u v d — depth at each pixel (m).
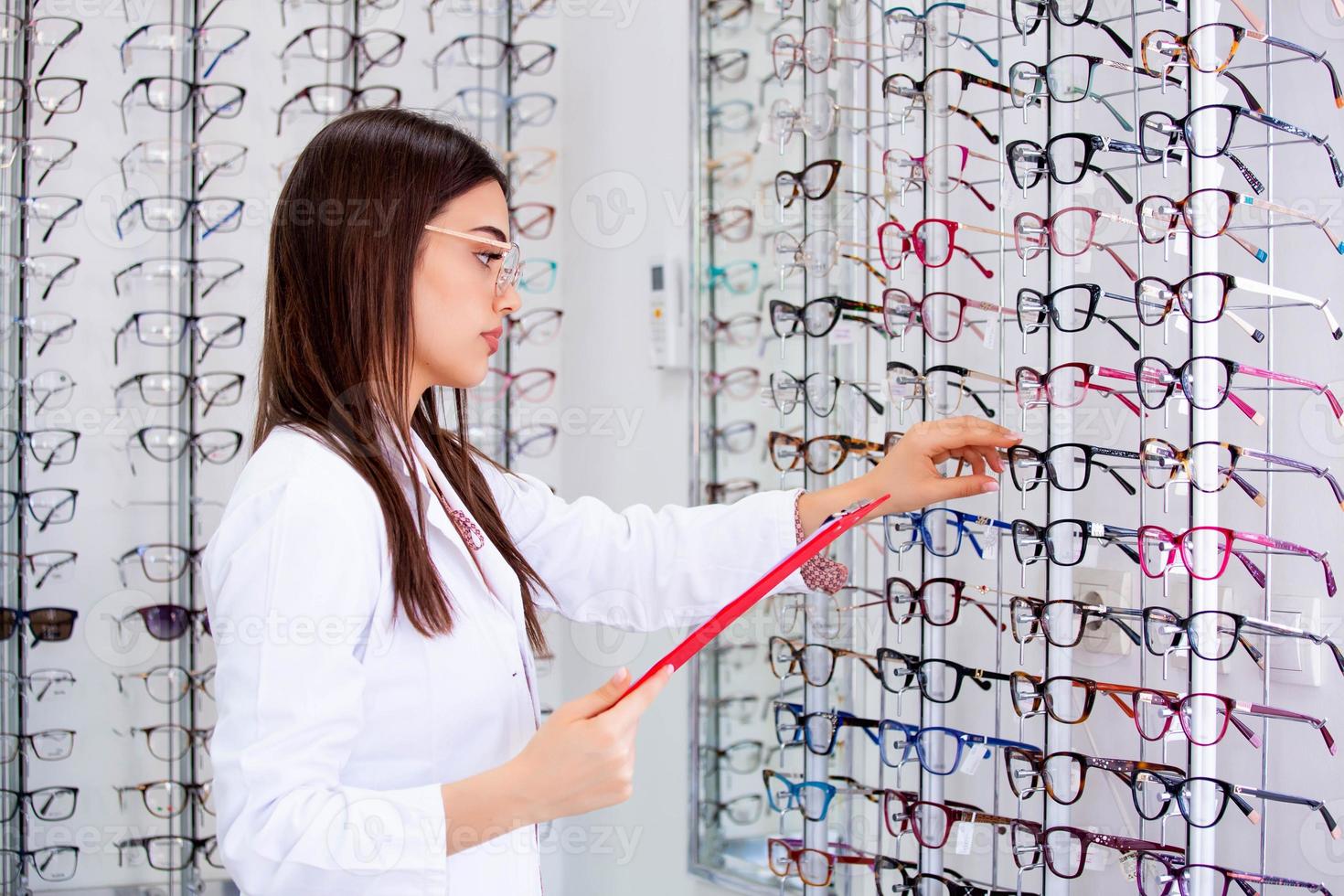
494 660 1.08
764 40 2.13
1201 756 1.21
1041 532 1.40
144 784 2.16
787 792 1.74
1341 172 1.36
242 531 0.95
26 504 2.08
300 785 0.86
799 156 1.98
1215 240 1.20
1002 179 1.52
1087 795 1.61
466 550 1.12
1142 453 1.28
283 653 0.89
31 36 2.09
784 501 1.38
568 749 0.88
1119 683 1.57
